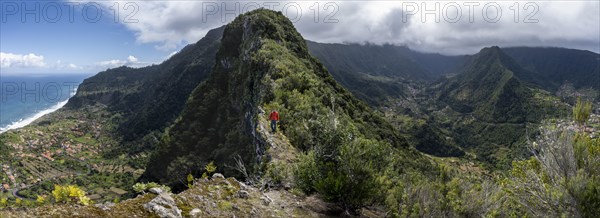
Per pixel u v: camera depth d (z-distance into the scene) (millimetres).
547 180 7551
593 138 7188
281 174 10633
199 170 65250
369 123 65625
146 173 88500
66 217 4699
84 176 131375
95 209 5188
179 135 87375
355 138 9953
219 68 97375
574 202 6074
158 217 5594
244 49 87438
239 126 63531
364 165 9070
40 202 4980
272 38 86625
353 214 8930
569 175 6641
